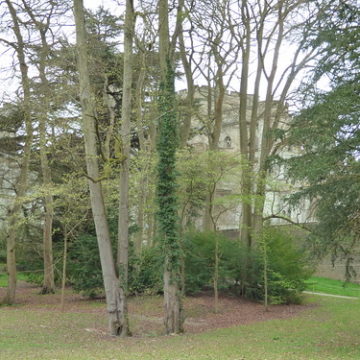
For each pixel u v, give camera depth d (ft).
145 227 95.25
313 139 37.73
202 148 99.71
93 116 46.78
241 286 81.10
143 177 68.85
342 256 40.27
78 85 65.57
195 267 77.82
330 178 36.78
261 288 79.25
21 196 70.90
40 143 66.85
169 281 51.88
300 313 69.15
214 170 63.46
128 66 50.75
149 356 34.35
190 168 61.36
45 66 70.33
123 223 50.24
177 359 32.91
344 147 36.45
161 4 58.65
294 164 39.88
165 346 41.09
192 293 79.97
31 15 69.46
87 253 77.61
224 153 64.08
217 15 78.48
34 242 97.96
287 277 76.43
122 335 48.44
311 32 42.37
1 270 114.83
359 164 35.27
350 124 36.42
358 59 38.65
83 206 66.74
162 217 51.98
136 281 73.77
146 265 73.20
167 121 51.75
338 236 37.60
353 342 44.57
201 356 34.55
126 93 50.65
